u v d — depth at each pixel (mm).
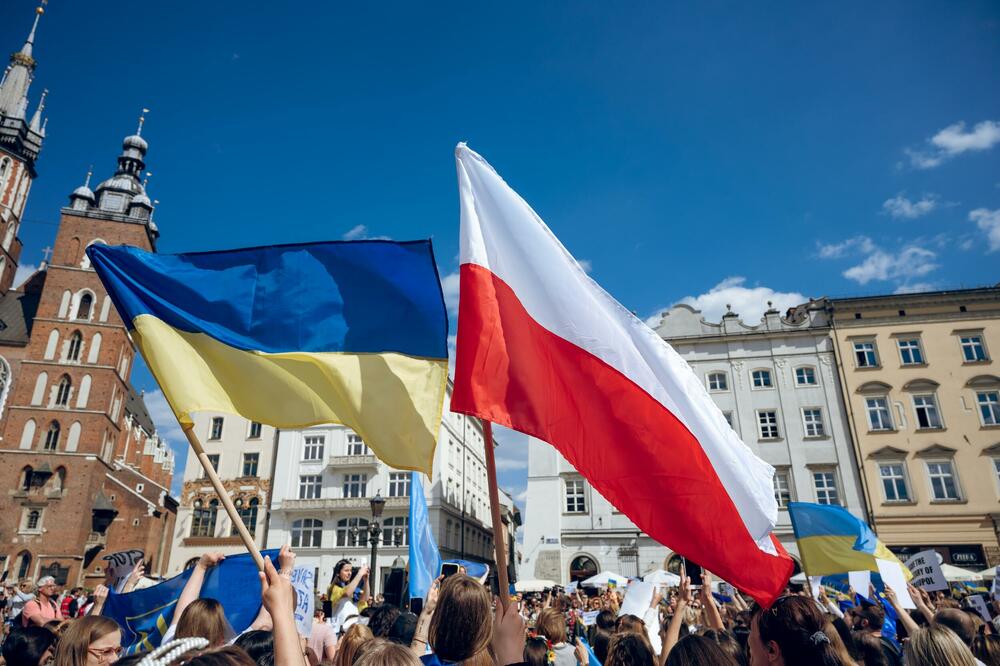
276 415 5543
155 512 61719
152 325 5684
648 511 5250
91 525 54125
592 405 5363
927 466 36719
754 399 39469
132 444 69375
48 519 52406
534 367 5223
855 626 8820
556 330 5461
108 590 6664
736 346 40719
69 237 60719
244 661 2238
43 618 8617
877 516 36094
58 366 57125
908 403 37938
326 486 51312
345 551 48781
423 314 5773
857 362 39250
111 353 58375
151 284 5867
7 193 67250
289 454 52781
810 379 39375
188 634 4363
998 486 35812
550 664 6305
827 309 40406
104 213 61938
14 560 50969
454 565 8125
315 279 5949
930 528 35562
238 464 53656
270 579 2875
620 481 5258
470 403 4934
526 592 33469
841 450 37688
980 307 38969
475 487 64938
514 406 5059
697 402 5555
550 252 5629
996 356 38000
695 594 13117
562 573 37312
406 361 5641
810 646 3709
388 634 6488
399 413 5488
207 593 6324
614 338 5547
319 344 5727
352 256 5980
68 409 55938
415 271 5879
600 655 6820
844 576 12594
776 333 40406
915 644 4062
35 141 70688
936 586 11227
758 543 5309
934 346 38750
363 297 5875
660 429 5391
